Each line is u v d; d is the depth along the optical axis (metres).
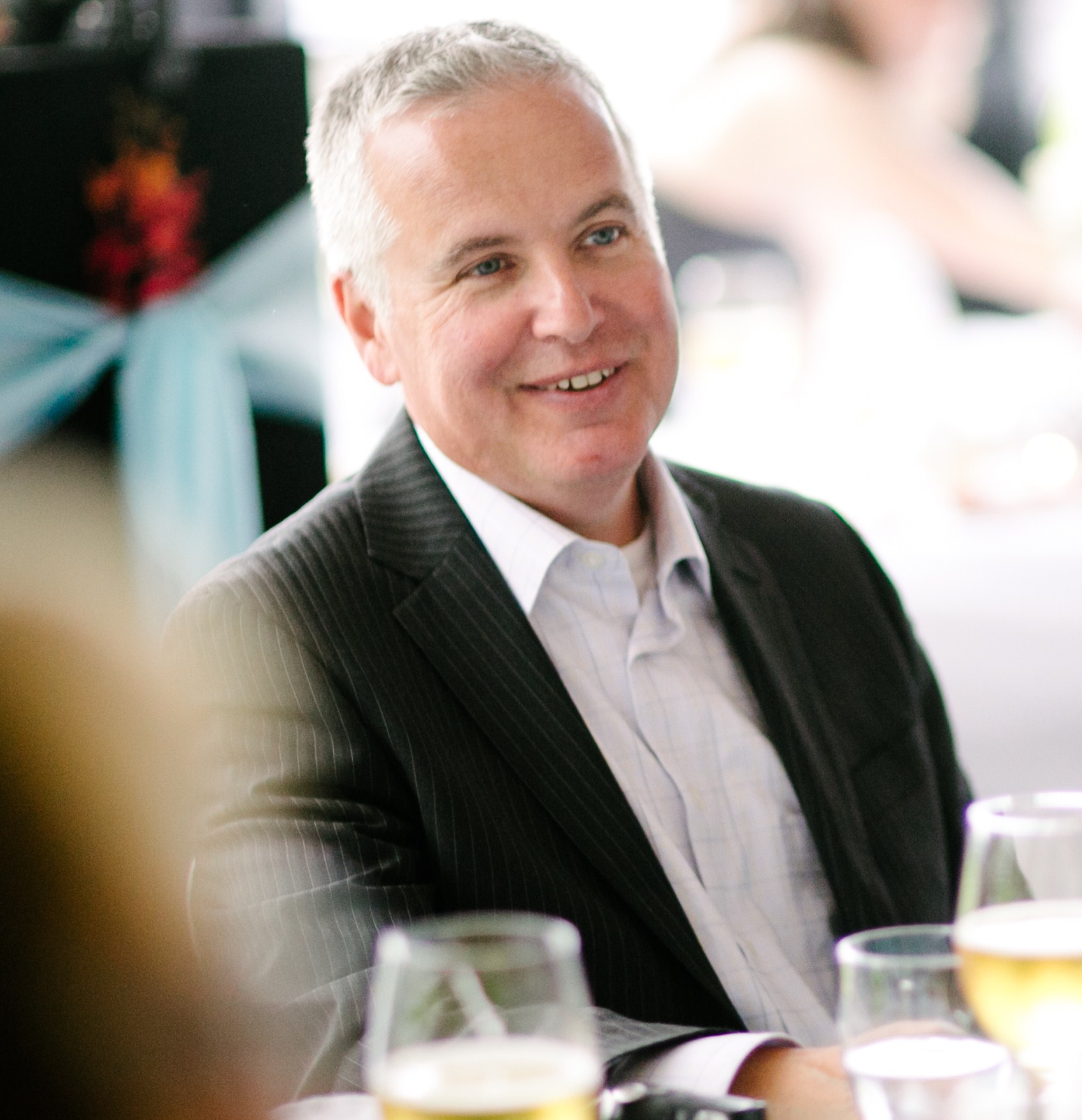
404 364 2.79
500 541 2.74
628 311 2.69
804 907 2.71
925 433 8.85
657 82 8.31
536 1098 1.32
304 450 4.18
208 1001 0.84
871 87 8.46
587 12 8.14
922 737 2.98
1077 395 8.92
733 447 8.66
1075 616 8.88
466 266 2.67
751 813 2.71
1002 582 8.94
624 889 2.45
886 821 2.84
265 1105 0.87
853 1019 1.59
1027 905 1.65
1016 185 8.72
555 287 2.62
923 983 1.58
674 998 2.43
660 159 8.38
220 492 4.09
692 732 2.73
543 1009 1.35
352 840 2.37
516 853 2.44
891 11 8.38
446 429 2.74
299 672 2.52
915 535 8.91
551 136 2.64
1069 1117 1.54
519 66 2.68
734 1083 1.97
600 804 2.50
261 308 4.13
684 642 2.84
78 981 0.77
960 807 3.06
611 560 2.77
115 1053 0.79
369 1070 2.07
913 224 8.66
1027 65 8.62
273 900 2.32
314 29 6.72
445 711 2.54
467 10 7.39
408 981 1.37
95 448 4.02
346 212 2.81
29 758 0.76
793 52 8.45
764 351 8.63
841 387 8.73
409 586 2.65
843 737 2.88
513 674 2.57
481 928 1.41
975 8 8.48
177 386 4.07
